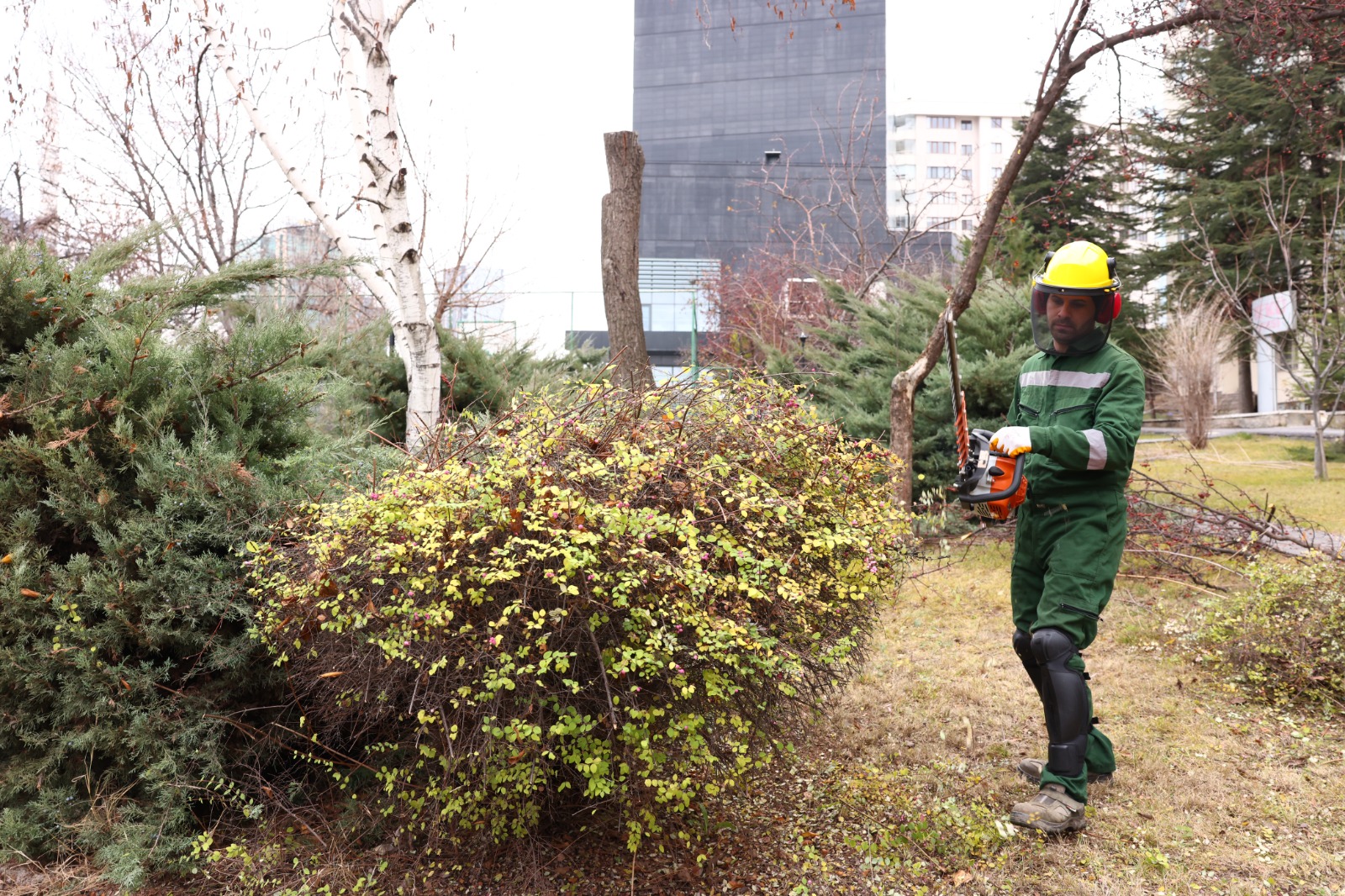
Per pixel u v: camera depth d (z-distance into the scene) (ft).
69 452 10.66
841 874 9.60
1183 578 22.81
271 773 11.04
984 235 27.58
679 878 9.48
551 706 8.53
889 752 12.62
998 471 10.23
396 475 9.68
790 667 8.78
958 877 9.43
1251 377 100.78
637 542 8.12
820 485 10.37
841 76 196.24
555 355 36.68
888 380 34.96
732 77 202.28
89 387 11.00
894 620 19.62
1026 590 11.35
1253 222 76.69
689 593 8.27
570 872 9.52
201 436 11.28
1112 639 18.15
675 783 8.45
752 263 88.28
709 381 10.90
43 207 36.88
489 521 8.46
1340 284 49.65
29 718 10.16
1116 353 10.80
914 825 10.33
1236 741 12.98
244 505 10.94
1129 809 10.95
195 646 10.44
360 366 26.13
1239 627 15.97
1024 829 10.34
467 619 8.30
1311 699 14.48
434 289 30.99
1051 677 10.44
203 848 9.45
